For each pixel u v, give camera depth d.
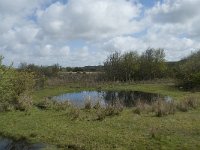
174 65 68.56
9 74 26.47
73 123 19.75
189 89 44.69
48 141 16.28
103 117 20.91
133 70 68.81
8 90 26.44
